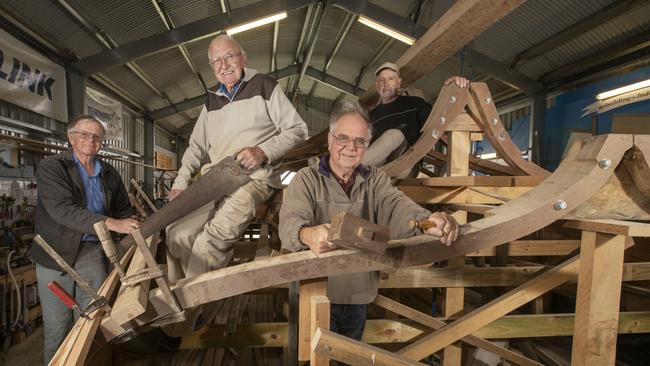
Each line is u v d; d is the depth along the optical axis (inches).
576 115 297.4
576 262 67.4
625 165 48.2
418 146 94.4
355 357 45.0
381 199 61.3
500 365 108.7
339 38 389.4
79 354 38.5
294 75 539.5
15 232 168.2
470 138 106.3
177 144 643.5
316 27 345.1
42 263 93.2
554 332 91.4
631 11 219.0
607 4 222.2
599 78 276.1
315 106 700.0
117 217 107.8
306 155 176.7
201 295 47.0
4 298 134.6
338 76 518.0
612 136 45.5
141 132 444.5
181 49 316.8
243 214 66.7
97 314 46.4
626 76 254.4
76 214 84.0
